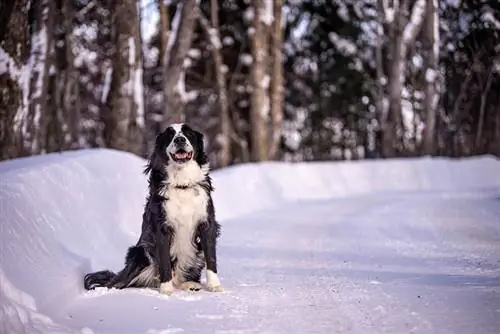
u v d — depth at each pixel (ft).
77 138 91.09
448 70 108.99
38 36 50.19
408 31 109.40
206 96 123.24
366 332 18.71
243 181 65.46
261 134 96.43
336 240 40.29
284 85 138.10
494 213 48.19
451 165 92.53
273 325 19.85
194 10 69.00
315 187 79.97
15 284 21.01
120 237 34.24
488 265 29.12
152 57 112.37
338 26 134.00
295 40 135.74
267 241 40.68
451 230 41.52
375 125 147.43
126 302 23.49
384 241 39.11
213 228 26.32
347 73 135.23
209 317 21.03
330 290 25.05
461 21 94.43
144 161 46.60
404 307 21.56
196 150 25.90
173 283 26.55
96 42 86.99
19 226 24.54
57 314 21.63
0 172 28.91
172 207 25.49
